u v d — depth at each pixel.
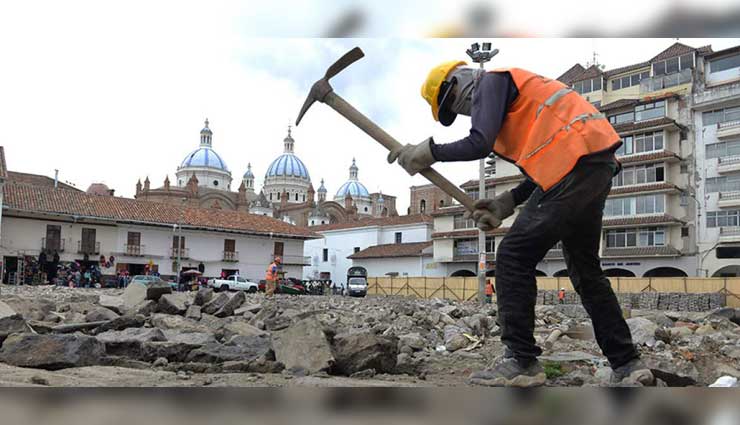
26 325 5.56
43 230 46.16
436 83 3.83
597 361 5.36
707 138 42.84
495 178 50.31
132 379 3.95
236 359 5.16
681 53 45.97
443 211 55.56
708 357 5.84
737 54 43.00
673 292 32.00
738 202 40.81
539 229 3.47
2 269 39.91
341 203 132.25
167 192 96.25
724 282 32.03
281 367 4.73
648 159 43.66
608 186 3.52
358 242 70.44
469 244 54.19
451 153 3.55
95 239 48.31
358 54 3.90
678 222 42.31
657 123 43.41
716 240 41.72
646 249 43.50
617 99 49.81
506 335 3.65
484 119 3.49
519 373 3.60
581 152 3.34
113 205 50.31
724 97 41.91
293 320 8.81
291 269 58.75
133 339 5.40
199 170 121.62
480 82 3.63
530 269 3.61
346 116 3.95
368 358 4.76
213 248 54.22
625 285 35.38
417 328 8.80
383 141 3.87
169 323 7.95
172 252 51.72
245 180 146.75
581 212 3.45
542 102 3.48
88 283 40.06
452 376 4.86
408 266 59.94
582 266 3.94
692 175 43.31
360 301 22.33
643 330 6.80
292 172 135.00
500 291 3.67
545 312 12.99
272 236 57.22
